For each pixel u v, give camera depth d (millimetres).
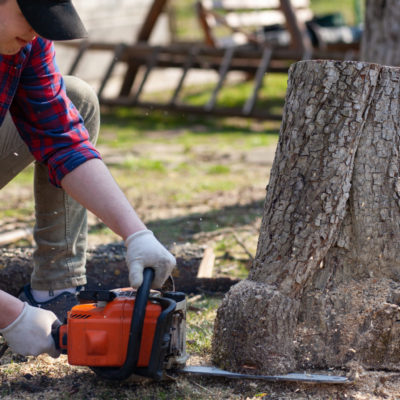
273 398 2064
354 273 2240
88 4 11727
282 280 2178
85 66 11922
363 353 2205
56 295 2639
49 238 2578
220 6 11070
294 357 2193
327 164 2137
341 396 2074
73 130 2164
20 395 2084
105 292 1984
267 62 9617
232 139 8758
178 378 2184
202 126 9914
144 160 7074
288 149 2195
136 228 1959
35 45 2102
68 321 1949
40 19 1726
